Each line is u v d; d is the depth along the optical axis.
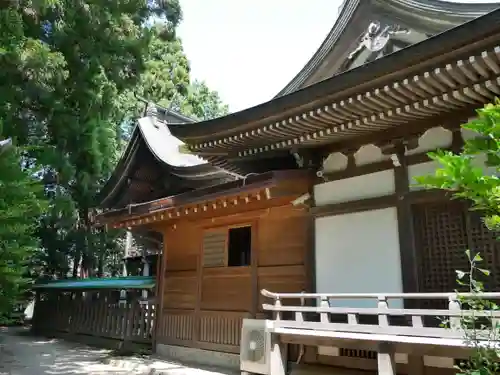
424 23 6.70
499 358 3.18
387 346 4.79
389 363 4.74
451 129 5.64
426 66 4.58
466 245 5.45
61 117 10.60
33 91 9.37
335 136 6.60
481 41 4.14
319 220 7.01
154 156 11.74
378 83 4.98
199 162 12.34
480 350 3.26
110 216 9.62
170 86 22.61
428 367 5.45
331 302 6.58
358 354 6.21
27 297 15.68
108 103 11.30
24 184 6.77
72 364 9.22
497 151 2.27
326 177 7.01
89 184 14.32
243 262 8.41
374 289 6.12
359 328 5.14
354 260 6.42
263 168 8.46
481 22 4.02
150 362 8.77
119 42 10.67
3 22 7.94
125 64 11.16
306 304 6.91
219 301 8.44
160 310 9.91
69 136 11.49
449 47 4.30
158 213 8.59
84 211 16.31
